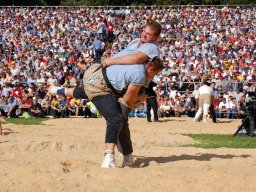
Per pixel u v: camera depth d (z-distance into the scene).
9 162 11.07
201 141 18.53
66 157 12.58
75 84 33.69
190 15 56.69
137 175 9.90
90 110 31.31
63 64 39.25
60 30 51.44
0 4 79.00
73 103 31.80
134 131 21.94
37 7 59.38
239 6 59.72
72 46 45.97
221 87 34.06
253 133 20.58
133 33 50.78
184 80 34.88
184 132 22.48
